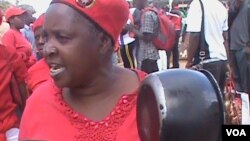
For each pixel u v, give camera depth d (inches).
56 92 62.0
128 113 60.2
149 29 329.7
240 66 298.5
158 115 44.3
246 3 302.5
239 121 207.0
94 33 58.0
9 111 161.3
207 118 43.8
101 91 61.3
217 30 264.8
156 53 338.0
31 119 61.9
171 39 339.6
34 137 60.6
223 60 264.2
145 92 47.7
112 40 60.0
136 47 339.3
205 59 263.4
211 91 45.1
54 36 57.2
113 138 59.2
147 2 358.0
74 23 56.7
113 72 62.9
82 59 57.7
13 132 162.2
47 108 61.4
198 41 265.1
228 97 218.2
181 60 496.4
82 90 60.8
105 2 57.7
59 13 56.6
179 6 591.2
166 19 339.0
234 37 301.3
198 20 263.9
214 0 267.3
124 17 60.5
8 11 324.2
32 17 397.1
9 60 163.5
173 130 43.4
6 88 161.0
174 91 44.4
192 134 43.6
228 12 304.7
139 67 336.5
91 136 59.3
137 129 53.9
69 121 60.3
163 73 46.4
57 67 57.4
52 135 60.0
